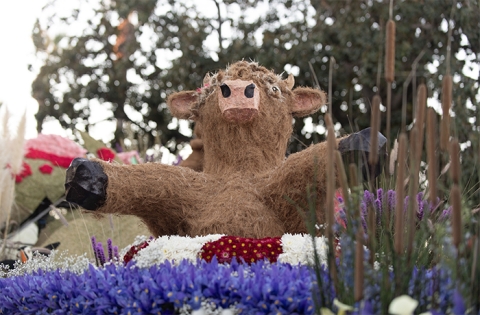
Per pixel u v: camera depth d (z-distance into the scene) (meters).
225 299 1.72
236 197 2.44
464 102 4.04
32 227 4.78
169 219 2.50
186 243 2.18
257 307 1.67
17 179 4.45
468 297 1.40
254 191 2.46
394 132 7.45
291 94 2.76
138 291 1.79
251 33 9.49
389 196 2.20
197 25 9.84
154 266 1.94
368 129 2.19
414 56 7.38
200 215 2.43
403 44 7.16
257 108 2.52
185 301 1.74
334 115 8.27
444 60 5.57
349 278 1.53
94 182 2.25
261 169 2.58
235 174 2.54
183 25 10.55
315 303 1.50
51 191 4.52
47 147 4.68
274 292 1.69
